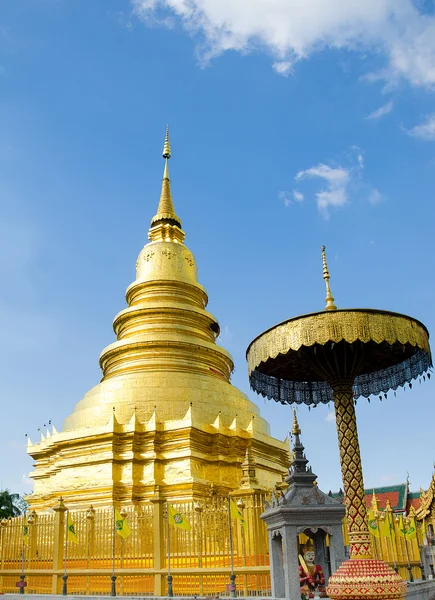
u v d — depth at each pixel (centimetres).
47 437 3962
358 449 1510
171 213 5066
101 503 3278
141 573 2356
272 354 1511
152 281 4422
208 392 3762
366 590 1334
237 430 3566
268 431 4091
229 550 2328
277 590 1725
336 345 1545
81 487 3375
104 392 3769
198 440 3438
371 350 1658
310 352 1560
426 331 1551
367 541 1427
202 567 2270
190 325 4306
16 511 6050
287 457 4106
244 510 2348
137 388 3712
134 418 3453
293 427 1898
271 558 1764
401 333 1457
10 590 2733
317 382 1944
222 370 4297
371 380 1847
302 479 1800
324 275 1625
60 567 2612
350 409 1543
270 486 3700
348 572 1378
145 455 3394
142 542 2523
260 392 1794
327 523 1677
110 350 4147
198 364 4084
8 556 2880
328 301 1584
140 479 3359
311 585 1680
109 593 2405
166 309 4250
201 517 2428
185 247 4753
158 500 2489
